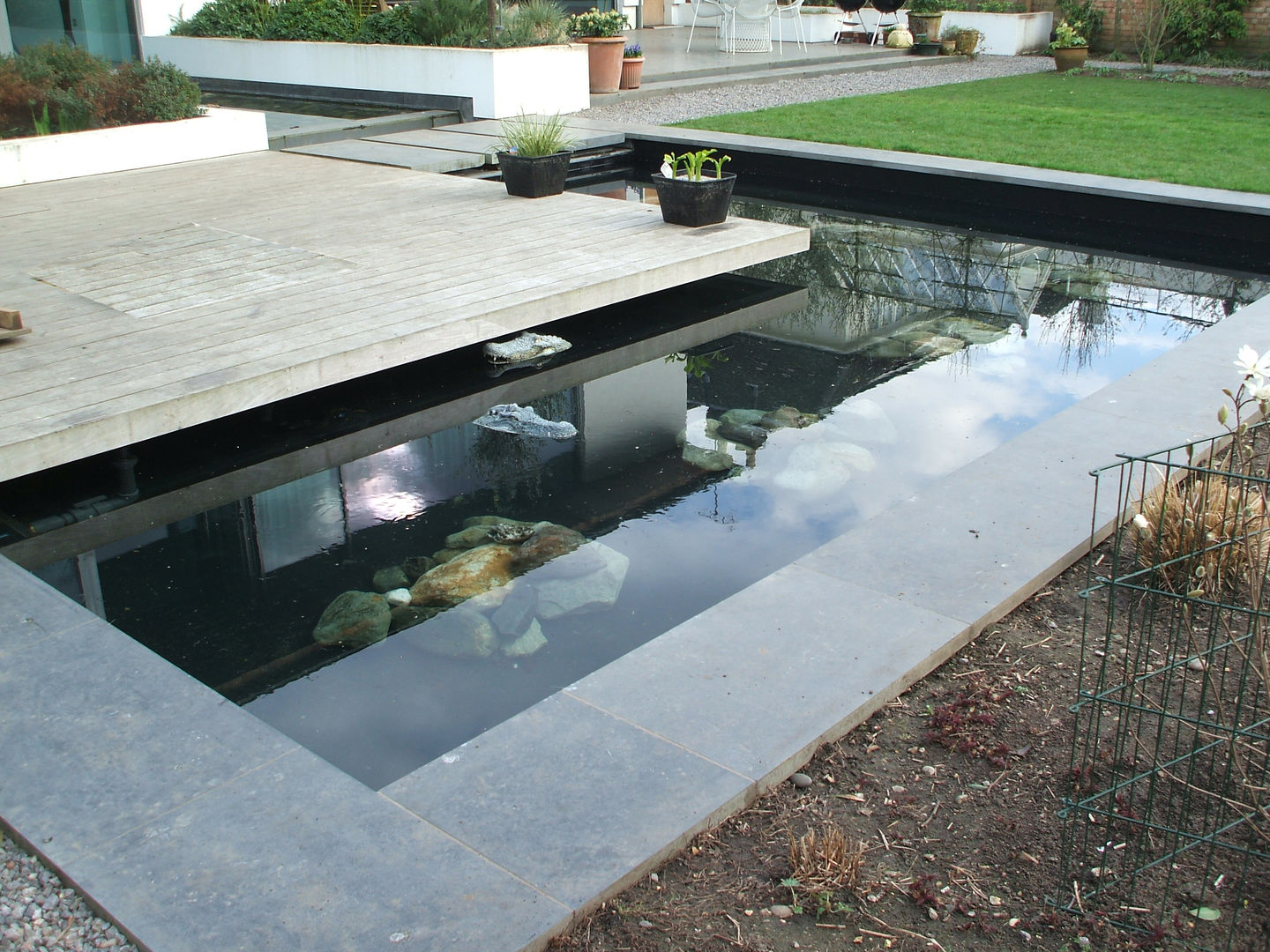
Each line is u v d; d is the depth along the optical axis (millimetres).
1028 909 1802
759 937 1750
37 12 10375
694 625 2607
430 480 3973
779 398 4770
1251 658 2330
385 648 2941
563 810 1986
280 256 5586
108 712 2283
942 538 3006
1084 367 5129
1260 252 6828
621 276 5145
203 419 3846
